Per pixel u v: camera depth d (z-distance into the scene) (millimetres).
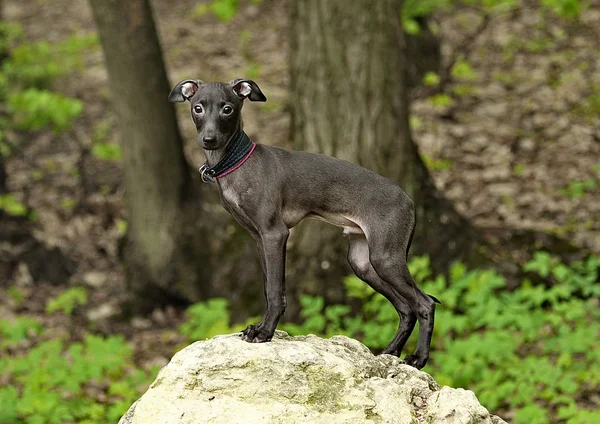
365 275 4777
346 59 8750
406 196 4508
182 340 9523
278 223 4348
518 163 12383
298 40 8930
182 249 10188
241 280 9883
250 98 4371
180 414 4035
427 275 8797
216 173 4355
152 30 10016
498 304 8609
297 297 8953
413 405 4246
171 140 10242
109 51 9945
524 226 10930
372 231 4422
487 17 15680
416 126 13305
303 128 8984
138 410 4117
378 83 8805
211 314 9016
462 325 8172
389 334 8172
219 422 3992
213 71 16094
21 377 8367
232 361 4117
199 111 4277
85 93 15570
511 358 8070
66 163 13680
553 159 12398
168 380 4145
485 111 13758
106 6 9805
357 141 8836
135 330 10000
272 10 18203
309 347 4211
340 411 4043
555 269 8844
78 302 10609
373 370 4422
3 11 20547
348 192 4426
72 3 20250
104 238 11961
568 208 11250
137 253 10359
